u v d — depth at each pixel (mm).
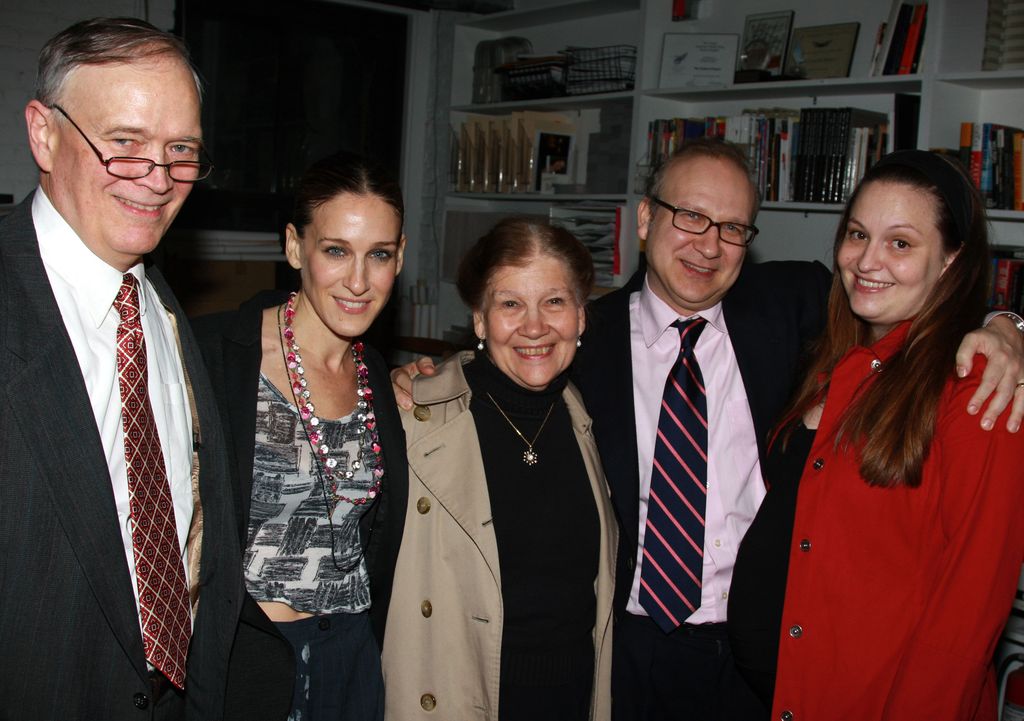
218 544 1410
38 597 1153
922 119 3209
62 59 1186
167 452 1342
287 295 1746
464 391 1724
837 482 1621
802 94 3787
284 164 5098
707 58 4066
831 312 1795
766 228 4141
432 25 5430
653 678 1849
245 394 1559
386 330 5453
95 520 1181
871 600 1576
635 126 4262
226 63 4809
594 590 1745
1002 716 2623
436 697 1657
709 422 1918
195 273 4422
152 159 1207
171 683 1342
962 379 1494
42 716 1169
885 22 3467
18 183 4199
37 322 1173
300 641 1590
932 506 1521
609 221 4457
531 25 5309
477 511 1656
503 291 1665
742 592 1774
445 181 5555
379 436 1706
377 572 1711
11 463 1130
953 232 1552
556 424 1781
